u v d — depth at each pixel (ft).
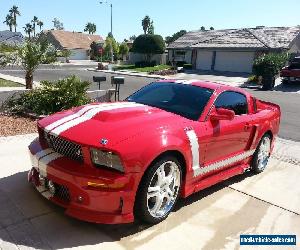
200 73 109.09
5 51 53.16
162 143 11.19
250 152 17.13
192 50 125.59
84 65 149.28
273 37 110.22
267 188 16.47
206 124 13.56
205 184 14.28
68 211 10.84
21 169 15.44
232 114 13.34
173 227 11.97
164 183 11.80
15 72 88.43
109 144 10.34
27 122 24.29
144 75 98.37
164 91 15.48
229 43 114.42
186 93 14.90
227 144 14.92
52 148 11.77
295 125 33.06
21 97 27.40
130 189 10.54
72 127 11.39
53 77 79.77
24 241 10.24
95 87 59.82
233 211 13.69
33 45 49.24
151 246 10.69
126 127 11.34
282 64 81.30
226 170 15.81
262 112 18.15
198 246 11.03
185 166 12.59
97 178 10.16
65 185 10.63
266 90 72.02
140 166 10.57
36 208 12.11
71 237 10.68
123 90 58.08
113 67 125.39
